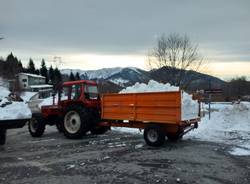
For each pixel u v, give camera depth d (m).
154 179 6.61
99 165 7.81
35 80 81.12
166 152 9.28
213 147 10.05
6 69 83.00
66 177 6.80
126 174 7.00
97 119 12.32
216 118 15.26
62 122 12.61
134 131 14.08
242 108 15.37
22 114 9.95
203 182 6.42
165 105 10.00
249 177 6.77
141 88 13.23
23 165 7.89
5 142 11.01
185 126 10.34
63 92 13.03
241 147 10.02
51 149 10.01
